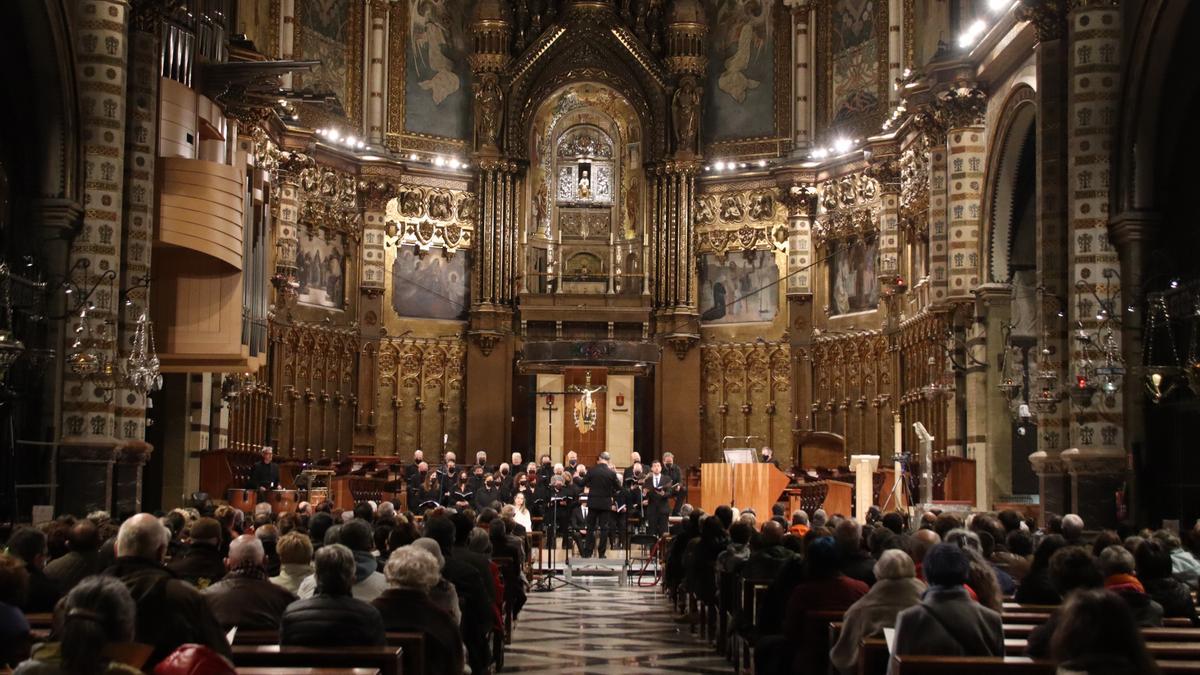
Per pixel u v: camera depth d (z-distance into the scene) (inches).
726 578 695.7
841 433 1700.3
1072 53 966.4
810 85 1790.1
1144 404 938.1
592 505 1322.6
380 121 1764.3
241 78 1158.3
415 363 1771.7
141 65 971.9
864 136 1695.4
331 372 1688.0
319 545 573.6
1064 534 585.9
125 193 959.6
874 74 1684.3
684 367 1788.9
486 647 538.3
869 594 401.7
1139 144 940.6
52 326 893.8
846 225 1702.8
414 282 1780.3
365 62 1761.8
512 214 1800.0
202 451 1225.4
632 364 1670.8
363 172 1728.6
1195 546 634.8
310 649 334.6
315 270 1675.7
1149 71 925.8
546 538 1368.1
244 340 1168.2
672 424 1780.3
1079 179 956.0
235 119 1236.5
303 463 1385.3
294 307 1614.2
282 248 1524.4
